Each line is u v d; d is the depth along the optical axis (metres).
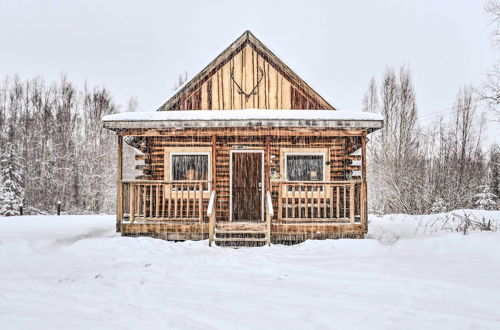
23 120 36.88
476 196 22.69
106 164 31.02
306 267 6.72
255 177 11.50
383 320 4.07
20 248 8.11
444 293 4.97
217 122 9.63
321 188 11.24
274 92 11.63
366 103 31.67
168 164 11.43
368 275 6.00
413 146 27.48
